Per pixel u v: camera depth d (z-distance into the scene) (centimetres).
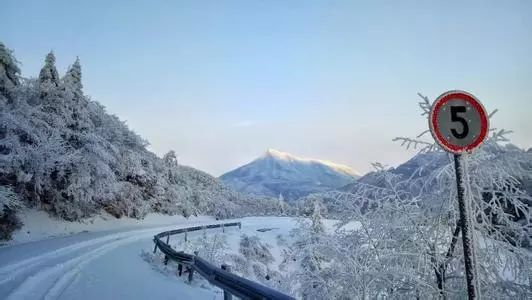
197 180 8362
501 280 530
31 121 2550
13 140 2253
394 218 608
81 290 793
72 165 2820
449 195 562
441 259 571
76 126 3005
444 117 323
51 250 1563
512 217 552
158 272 1162
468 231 315
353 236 654
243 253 3052
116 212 3884
